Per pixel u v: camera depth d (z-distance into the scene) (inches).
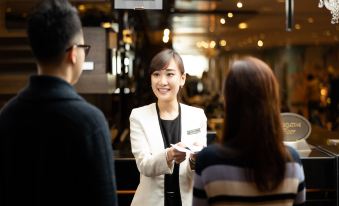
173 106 84.0
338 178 95.9
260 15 251.1
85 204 49.6
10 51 180.4
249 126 52.4
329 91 358.6
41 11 52.6
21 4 167.5
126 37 211.5
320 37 389.7
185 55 390.6
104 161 50.5
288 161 53.8
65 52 53.0
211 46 390.9
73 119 50.0
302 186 55.9
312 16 222.1
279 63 443.2
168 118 83.7
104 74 130.5
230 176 52.5
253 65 54.1
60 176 49.8
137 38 255.8
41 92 51.3
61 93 51.3
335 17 128.5
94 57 130.3
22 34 179.0
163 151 75.5
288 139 106.2
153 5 125.0
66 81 52.9
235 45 408.2
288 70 449.1
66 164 49.7
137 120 83.3
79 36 54.7
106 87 131.0
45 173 49.9
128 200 100.8
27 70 180.4
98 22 144.1
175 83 82.8
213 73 399.5
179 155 73.9
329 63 437.1
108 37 139.8
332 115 331.6
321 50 444.1
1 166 51.8
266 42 420.5
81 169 49.5
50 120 50.2
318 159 97.0
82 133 49.7
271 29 340.5
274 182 52.2
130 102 229.1
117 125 179.2
